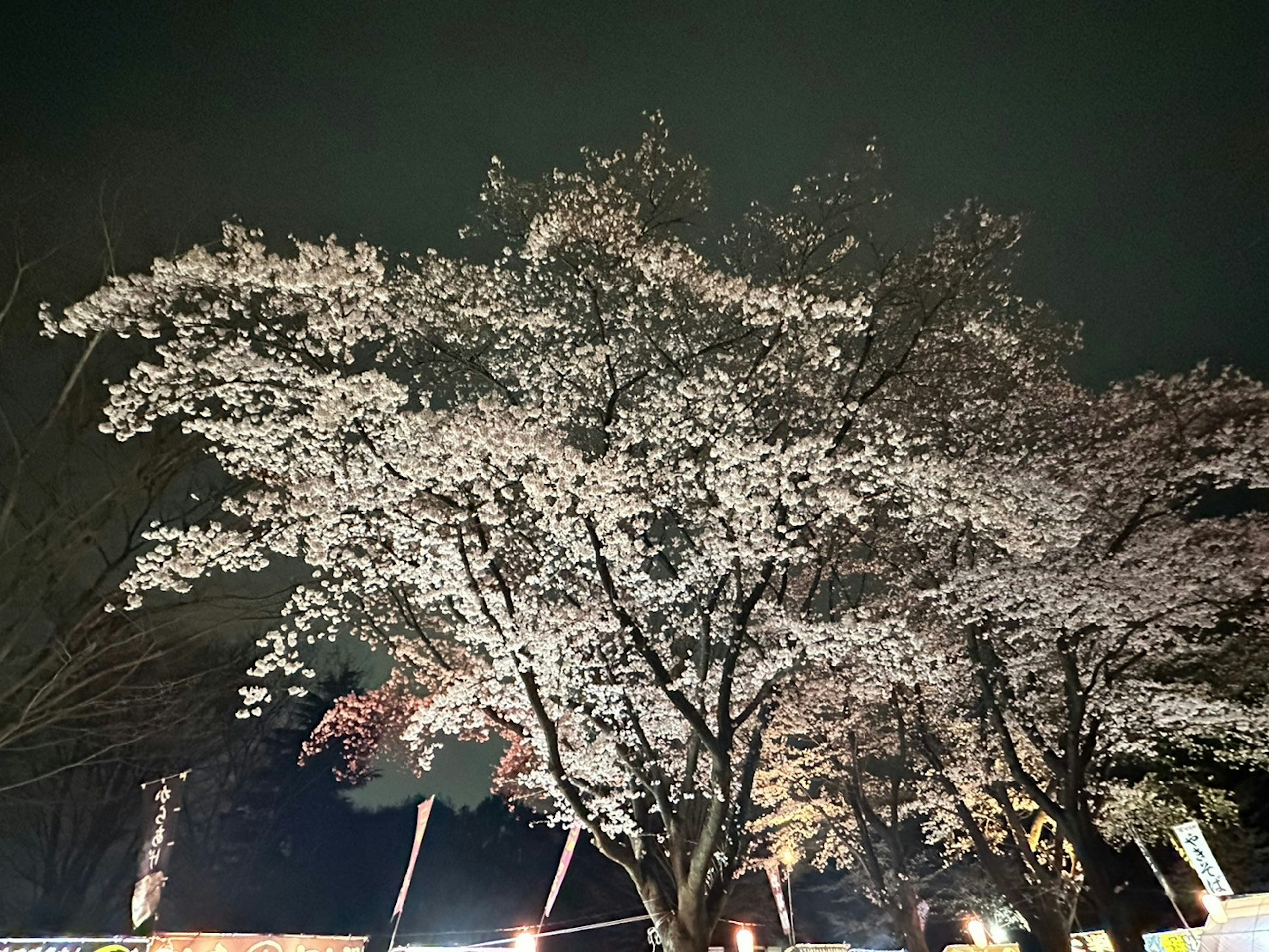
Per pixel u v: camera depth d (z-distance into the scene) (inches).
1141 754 775.7
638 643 489.7
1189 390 689.0
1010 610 653.3
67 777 866.1
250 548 514.0
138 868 601.0
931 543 695.1
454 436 477.7
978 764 753.6
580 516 501.7
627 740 550.6
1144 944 581.0
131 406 468.8
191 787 1042.7
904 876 746.8
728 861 521.3
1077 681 634.2
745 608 515.8
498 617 506.3
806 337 522.9
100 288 465.4
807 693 788.0
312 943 581.9
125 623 583.8
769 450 494.3
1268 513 689.0
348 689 1237.7
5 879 871.1
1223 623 725.9
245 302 479.2
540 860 1459.2
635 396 548.7
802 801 925.2
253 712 509.4
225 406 493.0
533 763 657.6
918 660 628.7
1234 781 894.4
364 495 508.7
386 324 507.8
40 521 546.0
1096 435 679.7
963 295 576.4
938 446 639.8
